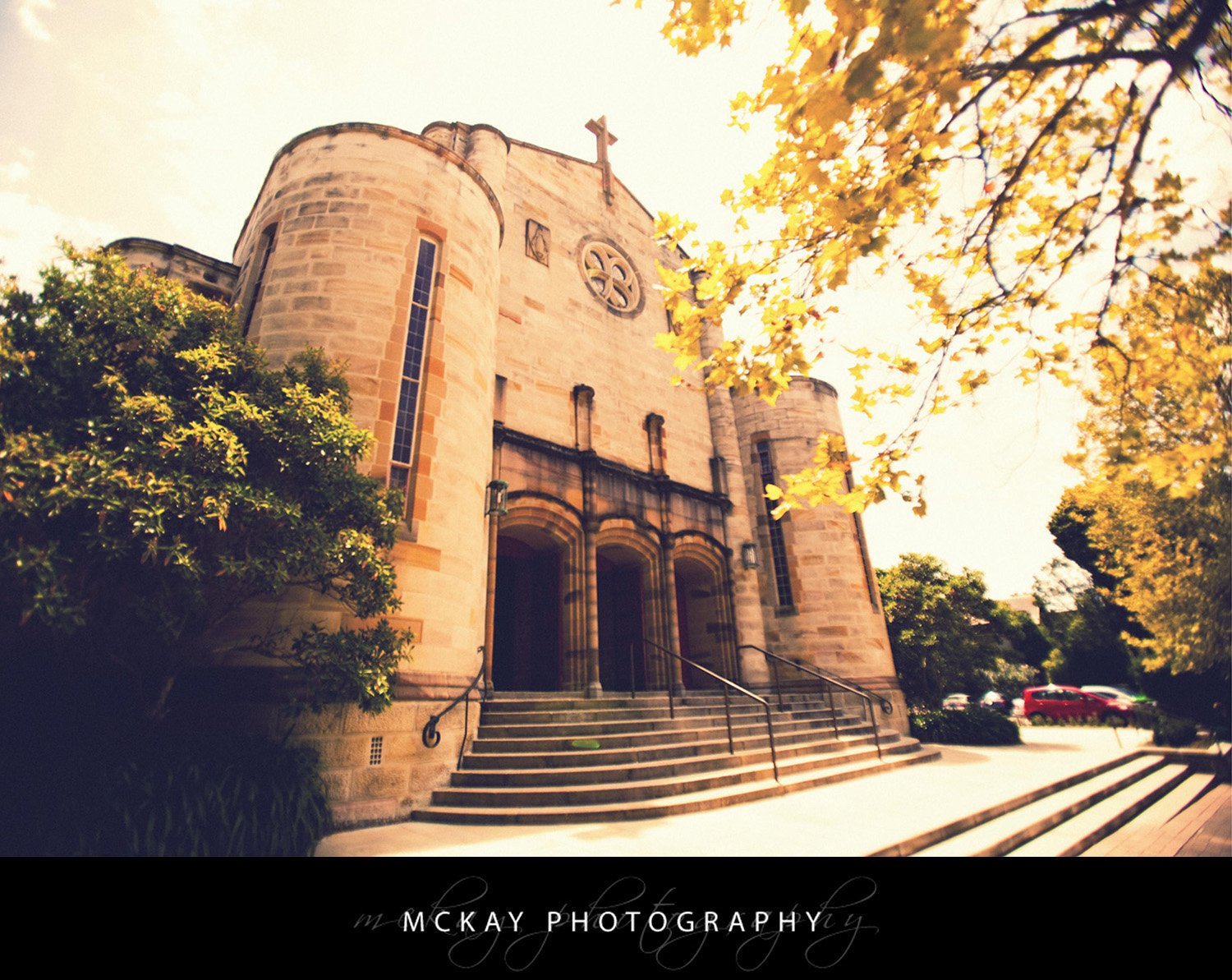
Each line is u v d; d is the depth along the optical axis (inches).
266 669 281.0
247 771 218.1
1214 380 128.3
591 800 289.9
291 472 235.5
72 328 213.2
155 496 185.8
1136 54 129.8
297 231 377.7
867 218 150.3
